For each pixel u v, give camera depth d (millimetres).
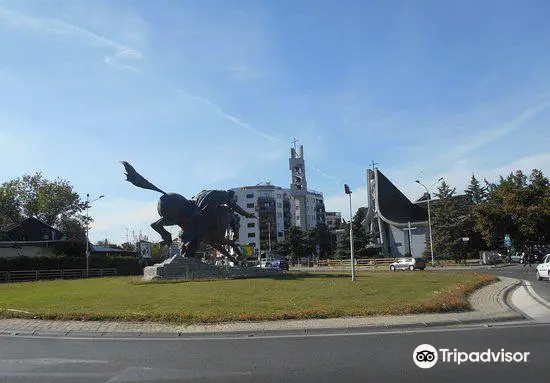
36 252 66562
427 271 44938
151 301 19812
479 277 29531
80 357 10156
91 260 64000
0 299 22250
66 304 19344
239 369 8688
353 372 8188
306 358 9484
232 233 41875
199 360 9594
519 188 66000
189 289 24984
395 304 17094
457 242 69688
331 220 179125
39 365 9406
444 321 13820
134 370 8836
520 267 51594
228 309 16797
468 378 7617
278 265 59469
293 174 130375
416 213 91625
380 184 92812
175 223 37312
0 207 80562
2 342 12359
